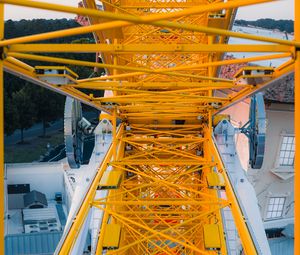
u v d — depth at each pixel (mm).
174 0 21672
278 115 29484
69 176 37438
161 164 17625
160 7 19797
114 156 17141
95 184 13672
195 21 19359
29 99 63312
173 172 19797
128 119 21000
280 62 29375
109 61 18719
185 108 19859
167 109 19922
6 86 70750
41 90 65312
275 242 30891
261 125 19047
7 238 30891
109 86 14039
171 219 16906
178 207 18391
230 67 29625
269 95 27359
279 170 30234
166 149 19281
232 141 20453
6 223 35438
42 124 71312
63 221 35312
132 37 19969
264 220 31188
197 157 18219
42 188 40031
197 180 18797
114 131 17328
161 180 16266
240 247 18812
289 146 30375
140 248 16922
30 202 37500
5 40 7375
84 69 76812
